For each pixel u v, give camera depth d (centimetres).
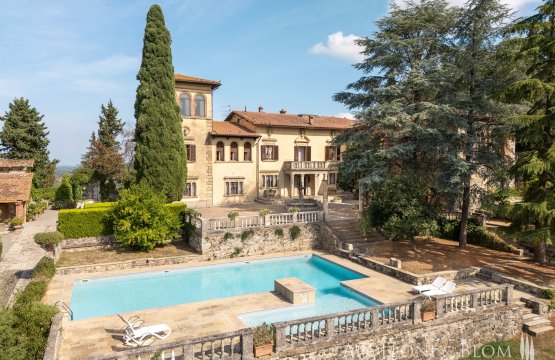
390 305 1304
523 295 1645
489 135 2319
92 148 4612
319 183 4531
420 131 2233
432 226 2142
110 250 2416
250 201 4175
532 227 2298
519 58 1825
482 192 2281
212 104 3869
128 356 977
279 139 4347
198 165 3819
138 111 3072
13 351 980
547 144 1836
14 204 3394
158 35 3033
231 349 1088
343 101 2919
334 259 2386
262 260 2409
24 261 2159
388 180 2272
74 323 1380
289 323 1155
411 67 2531
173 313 1484
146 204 2405
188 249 2506
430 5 2533
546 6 1752
